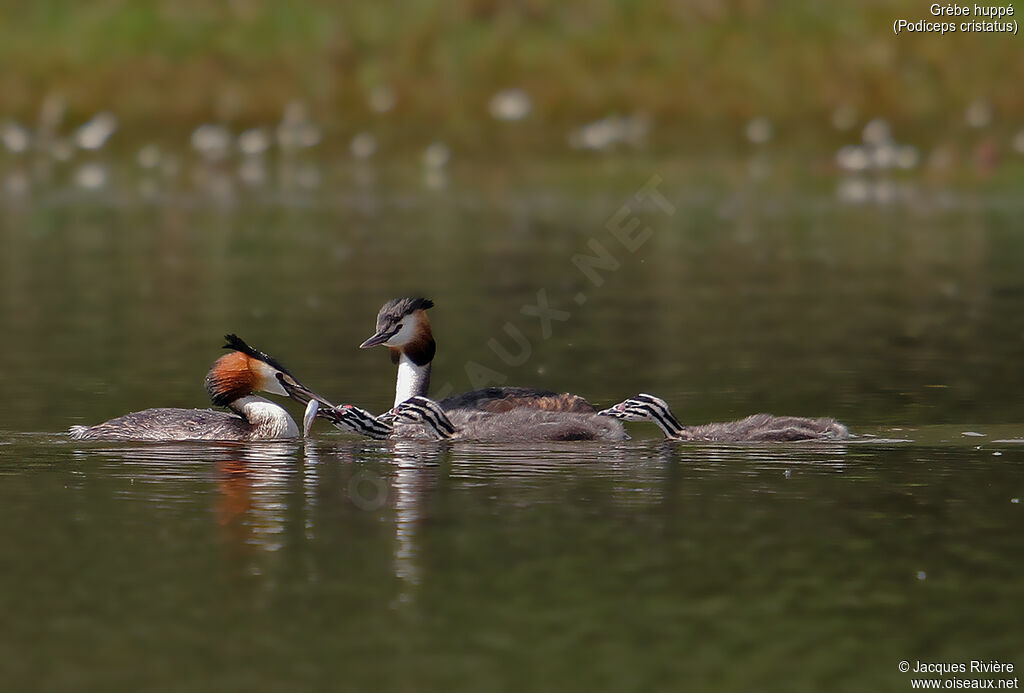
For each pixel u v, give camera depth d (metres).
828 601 9.12
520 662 8.20
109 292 23.25
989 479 11.93
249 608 8.98
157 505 11.21
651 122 41.25
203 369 17.36
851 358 17.91
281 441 13.77
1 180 37.31
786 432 13.59
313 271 25.23
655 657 8.28
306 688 7.86
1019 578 9.50
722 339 19.23
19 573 9.59
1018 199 33.81
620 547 10.12
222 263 26.23
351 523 10.73
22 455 12.99
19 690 7.84
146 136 41.19
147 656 8.27
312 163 39.62
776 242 28.61
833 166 37.97
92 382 16.59
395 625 8.72
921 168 37.59
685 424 14.49
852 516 10.87
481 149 40.22
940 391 15.94
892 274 24.75
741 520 10.77
